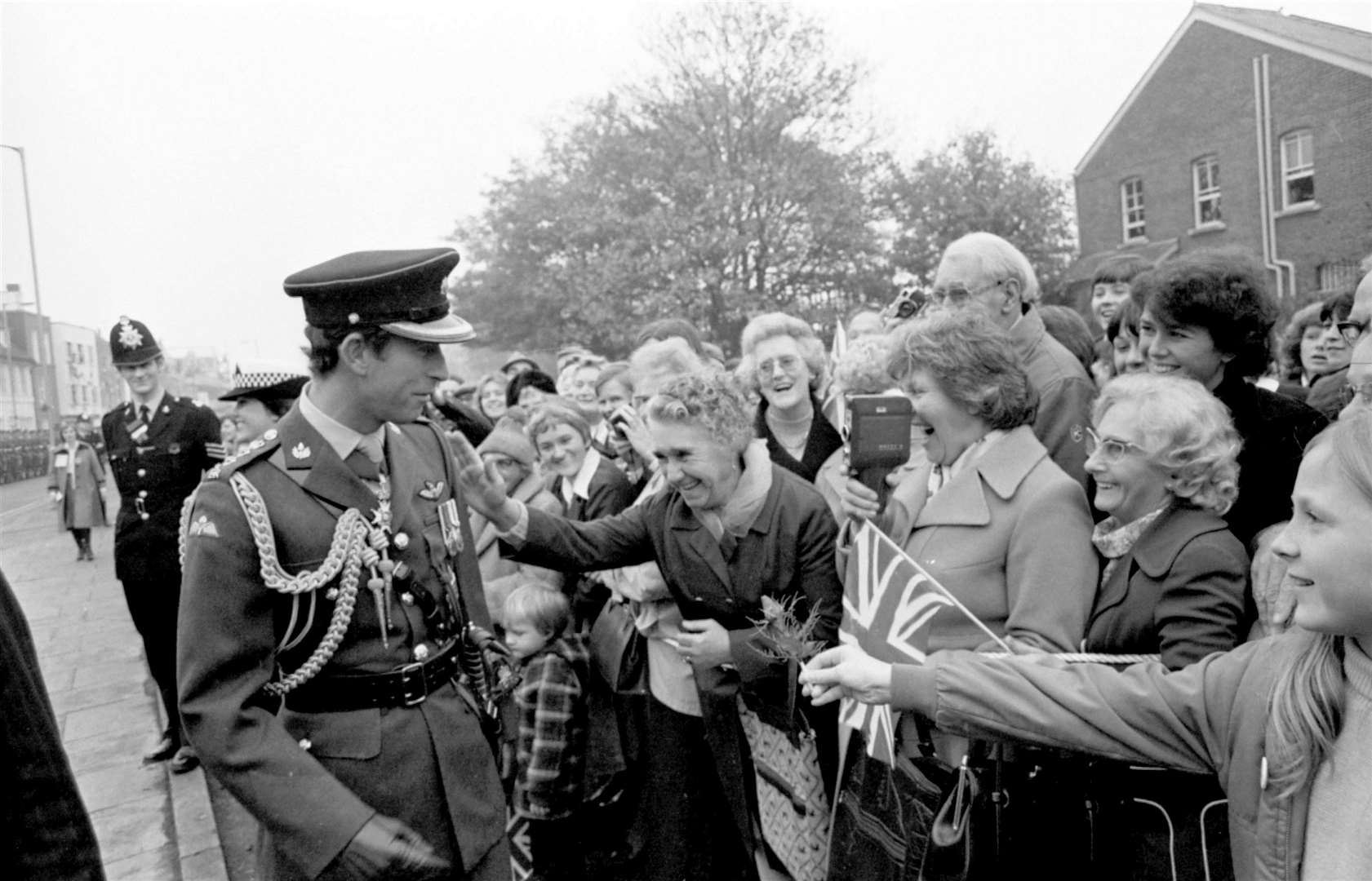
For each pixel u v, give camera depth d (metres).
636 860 3.39
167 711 4.91
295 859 1.85
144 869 3.74
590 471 3.85
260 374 4.34
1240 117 19.59
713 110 25.69
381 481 2.14
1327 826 1.32
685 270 24.64
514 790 3.45
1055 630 2.06
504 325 34.38
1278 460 2.40
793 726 2.64
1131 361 3.56
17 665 1.14
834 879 2.44
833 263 25.67
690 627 2.77
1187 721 1.55
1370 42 16.97
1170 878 1.90
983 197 27.22
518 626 3.45
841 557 2.65
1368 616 1.25
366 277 1.99
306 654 2.04
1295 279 18.44
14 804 1.11
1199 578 1.95
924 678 1.76
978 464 2.29
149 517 4.81
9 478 22.55
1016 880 2.00
